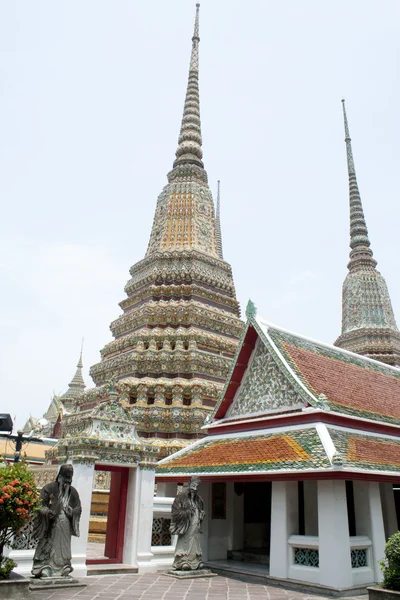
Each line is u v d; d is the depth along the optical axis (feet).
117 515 50.44
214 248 113.19
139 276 109.19
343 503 42.86
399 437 57.88
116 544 49.11
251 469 46.57
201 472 52.08
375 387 65.51
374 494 47.19
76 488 44.80
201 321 96.37
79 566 42.91
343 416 51.11
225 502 59.16
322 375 58.39
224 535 57.72
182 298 100.53
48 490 40.55
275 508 47.09
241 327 101.81
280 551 45.09
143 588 39.45
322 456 43.37
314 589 41.04
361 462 43.88
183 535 47.96
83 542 43.98
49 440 127.13
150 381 86.17
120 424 49.80
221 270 109.70
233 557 57.06
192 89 135.03
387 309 139.44
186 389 85.05
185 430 81.35
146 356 88.99
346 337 134.62
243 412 61.21
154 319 96.22
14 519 34.55
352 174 163.32
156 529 53.62
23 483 35.96
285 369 55.26
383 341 130.11
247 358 62.39
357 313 138.31
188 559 47.34
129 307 107.34
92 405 94.17
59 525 39.96
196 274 102.37
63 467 41.45
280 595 39.37
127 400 83.82
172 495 62.64
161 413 82.12
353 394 58.85
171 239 109.91
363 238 151.84
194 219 111.75
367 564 44.42
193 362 88.22
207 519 56.34
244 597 37.83
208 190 119.85
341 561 40.55
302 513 51.90
